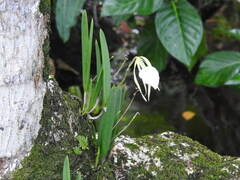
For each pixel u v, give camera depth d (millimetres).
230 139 2078
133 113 2176
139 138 1421
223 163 1356
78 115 1347
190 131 2082
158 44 2160
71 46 2256
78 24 2227
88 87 1341
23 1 1217
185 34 1890
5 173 1257
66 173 1213
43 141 1292
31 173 1269
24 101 1245
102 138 1316
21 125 1252
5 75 1218
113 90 1271
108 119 1290
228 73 2037
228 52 2113
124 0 1833
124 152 1370
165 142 1406
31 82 1253
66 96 1367
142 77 1259
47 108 1299
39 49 1263
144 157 1366
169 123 2109
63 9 1830
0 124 1231
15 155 1260
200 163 1358
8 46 1213
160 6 1851
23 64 1231
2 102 1226
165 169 1348
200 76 2074
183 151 1382
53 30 2094
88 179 1335
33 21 1238
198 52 2180
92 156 1352
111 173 1349
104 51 1274
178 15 1915
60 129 1309
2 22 1204
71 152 1311
